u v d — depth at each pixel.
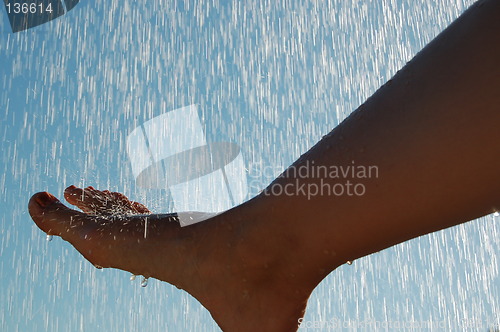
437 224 0.58
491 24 0.52
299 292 0.76
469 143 0.53
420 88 0.56
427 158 0.55
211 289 0.82
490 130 0.52
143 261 0.91
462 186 0.54
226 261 0.79
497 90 0.51
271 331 0.79
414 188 0.56
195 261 0.83
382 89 0.60
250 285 0.78
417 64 0.57
